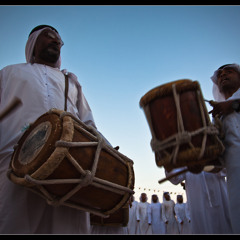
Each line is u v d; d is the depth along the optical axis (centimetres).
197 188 388
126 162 255
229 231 367
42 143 192
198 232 372
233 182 223
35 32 318
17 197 224
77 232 245
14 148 223
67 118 198
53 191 200
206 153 179
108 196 229
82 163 199
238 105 241
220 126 235
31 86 270
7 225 214
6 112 270
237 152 227
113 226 348
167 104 188
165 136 185
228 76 301
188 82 191
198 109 188
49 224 233
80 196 212
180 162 178
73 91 309
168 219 894
